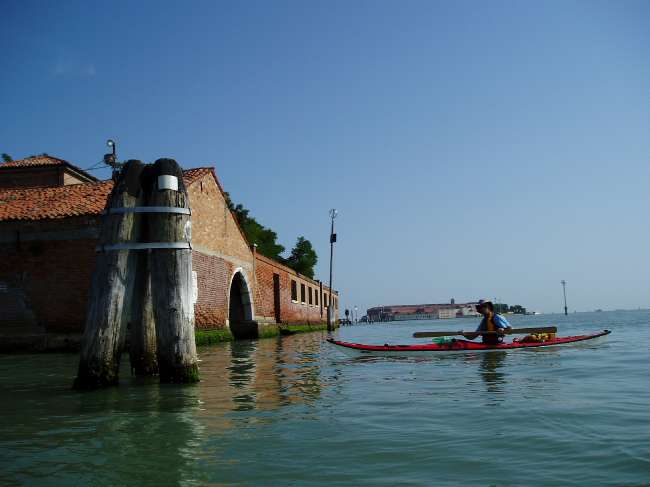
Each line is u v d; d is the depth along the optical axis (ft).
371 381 28.25
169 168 28.50
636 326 119.75
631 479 11.79
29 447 15.57
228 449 14.82
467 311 641.40
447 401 21.59
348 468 13.00
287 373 32.71
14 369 38.50
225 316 78.48
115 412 20.54
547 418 17.80
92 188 67.56
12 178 91.25
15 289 59.00
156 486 12.09
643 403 20.31
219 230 77.15
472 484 11.74
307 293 149.59
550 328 46.73
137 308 30.91
